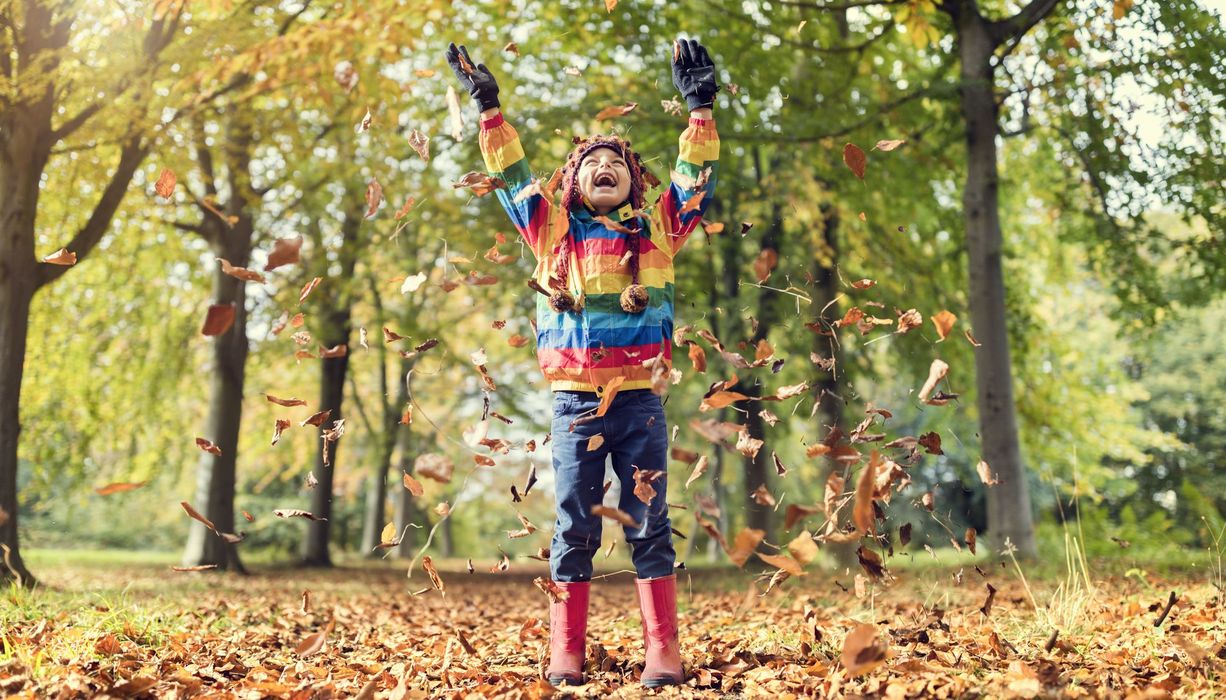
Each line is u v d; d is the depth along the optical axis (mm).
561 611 3111
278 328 2941
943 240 14266
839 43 11758
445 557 30578
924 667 2854
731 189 11945
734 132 10781
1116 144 10789
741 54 11000
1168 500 23484
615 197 3139
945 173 12719
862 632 2404
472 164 12430
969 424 16266
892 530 3537
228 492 13594
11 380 8180
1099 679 2646
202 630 4469
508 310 15289
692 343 2887
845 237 13039
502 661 3604
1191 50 9961
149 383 14617
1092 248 12008
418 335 15336
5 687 2658
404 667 3301
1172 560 8445
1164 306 11703
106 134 8617
